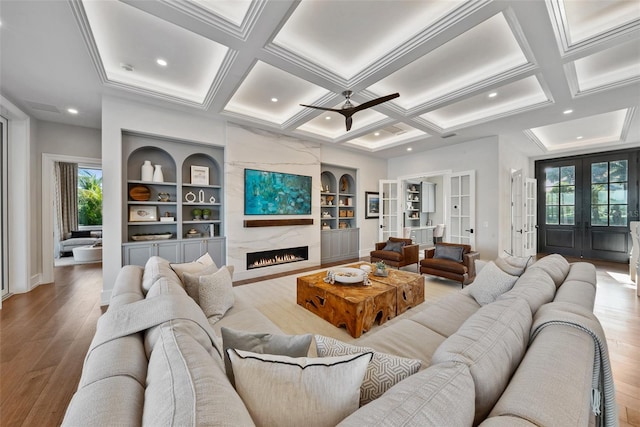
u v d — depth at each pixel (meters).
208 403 0.59
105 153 3.43
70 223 7.43
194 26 2.13
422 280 3.31
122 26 2.36
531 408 0.61
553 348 0.84
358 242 6.86
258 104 4.09
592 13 2.19
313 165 5.66
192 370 0.70
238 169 4.59
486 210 5.20
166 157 4.36
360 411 0.63
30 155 3.90
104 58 2.85
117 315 1.05
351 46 2.66
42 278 4.28
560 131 5.22
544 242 6.91
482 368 0.80
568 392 0.65
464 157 5.57
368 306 2.54
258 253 5.10
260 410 0.73
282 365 0.80
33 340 2.47
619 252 5.85
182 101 3.64
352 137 5.28
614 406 0.88
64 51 2.43
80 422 0.56
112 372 0.75
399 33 2.48
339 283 3.05
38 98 3.41
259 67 3.06
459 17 2.05
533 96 3.65
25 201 3.80
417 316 2.06
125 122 3.56
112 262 3.49
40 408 1.65
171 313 1.05
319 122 4.92
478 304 2.33
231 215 4.53
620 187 5.84
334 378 0.77
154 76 3.22
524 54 2.53
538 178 7.01
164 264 2.24
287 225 5.16
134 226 4.06
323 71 2.84
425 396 0.64
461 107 4.06
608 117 4.52
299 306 3.26
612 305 3.28
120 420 0.58
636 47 2.53
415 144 5.75
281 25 2.14
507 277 2.23
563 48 2.37
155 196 4.23
